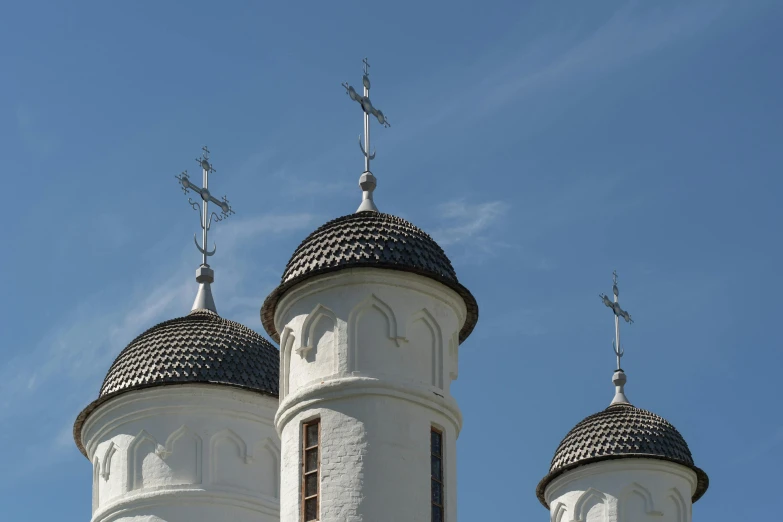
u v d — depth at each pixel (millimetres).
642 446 45719
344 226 37062
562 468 46375
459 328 37469
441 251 37531
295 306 36656
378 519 33938
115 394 42781
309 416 35406
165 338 43812
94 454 43688
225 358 43375
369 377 35094
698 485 46469
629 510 45281
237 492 41969
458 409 36281
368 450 34500
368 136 39656
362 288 35969
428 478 34938
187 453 42250
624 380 49156
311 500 34781
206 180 49156
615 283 51250
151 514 41688
